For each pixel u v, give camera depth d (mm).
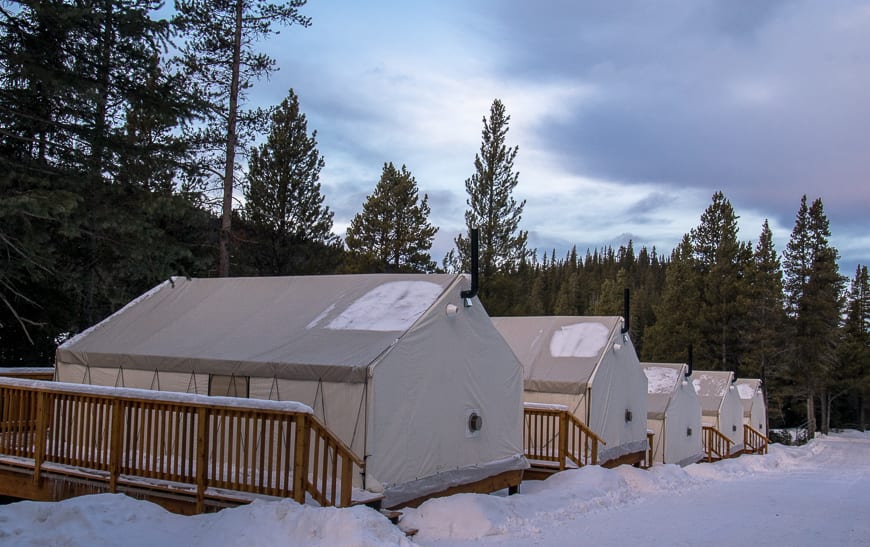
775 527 8641
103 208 10227
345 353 9555
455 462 10555
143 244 10836
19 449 9562
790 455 31641
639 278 97875
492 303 29094
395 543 6414
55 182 10133
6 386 9695
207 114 11484
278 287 13141
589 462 15148
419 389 9867
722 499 11617
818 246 49875
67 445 9094
